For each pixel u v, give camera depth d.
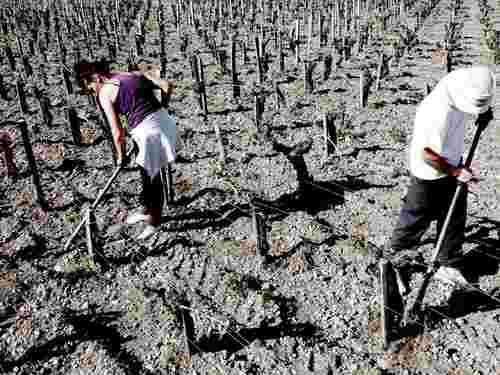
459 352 3.59
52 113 8.32
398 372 3.49
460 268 4.34
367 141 7.09
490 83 3.15
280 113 8.27
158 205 4.72
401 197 5.48
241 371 3.50
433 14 17.06
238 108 8.51
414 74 10.36
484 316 3.87
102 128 6.55
